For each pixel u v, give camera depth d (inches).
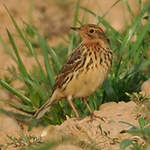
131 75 558.6
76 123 476.7
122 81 553.3
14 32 799.7
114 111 498.0
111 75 556.1
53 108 542.9
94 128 467.8
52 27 815.7
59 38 797.9
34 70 654.5
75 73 495.8
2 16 834.8
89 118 487.5
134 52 568.4
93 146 438.9
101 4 818.8
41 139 475.8
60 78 508.4
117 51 602.2
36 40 745.6
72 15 844.6
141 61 567.2
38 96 550.9
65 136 459.8
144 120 463.5
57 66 566.3
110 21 786.2
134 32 601.9
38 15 839.1
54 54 571.2
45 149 427.5
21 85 658.2
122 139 450.9
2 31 802.2
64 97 518.3
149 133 428.5
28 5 858.1
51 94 523.5
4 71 702.5
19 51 743.1
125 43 573.3
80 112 541.3
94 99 539.8
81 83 497.7
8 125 562.9
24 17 837.8
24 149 458.9
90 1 830.5
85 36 506.6
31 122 570.3
